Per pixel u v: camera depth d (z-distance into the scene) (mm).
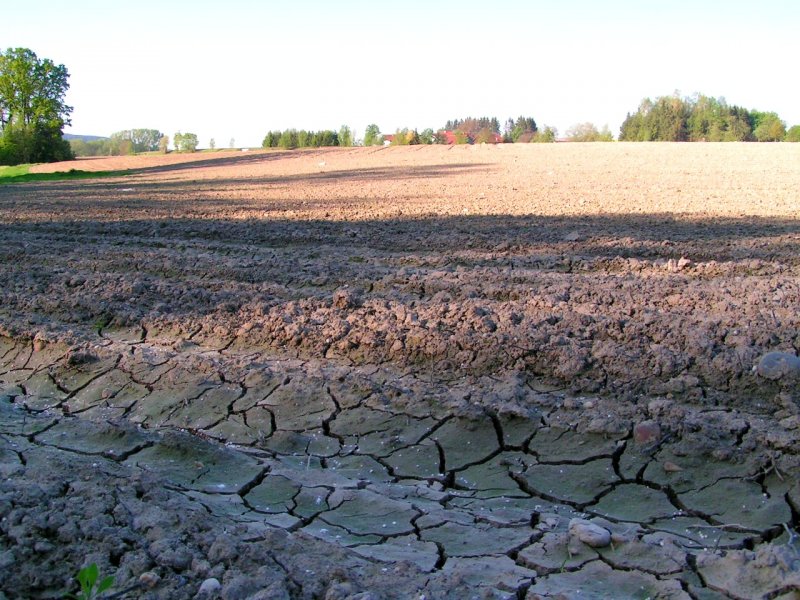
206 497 3961
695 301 6914
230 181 28141
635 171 28766
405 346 5879
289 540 3342
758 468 4012
